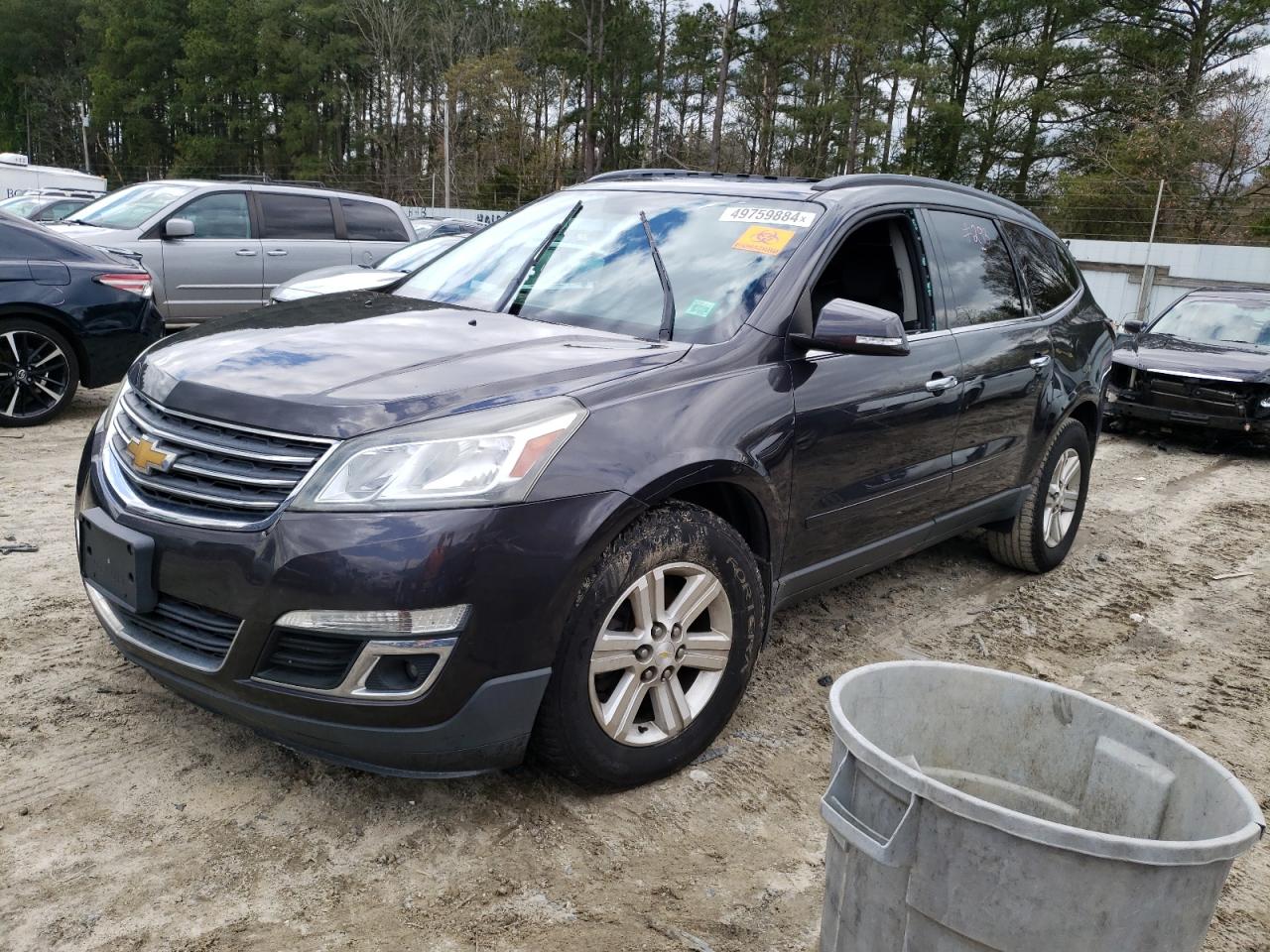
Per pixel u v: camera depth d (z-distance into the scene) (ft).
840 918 6.16
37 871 8.00
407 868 8.40
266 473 8.30
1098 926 5.16
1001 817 5.17
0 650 11.51
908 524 13.25
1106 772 6.52
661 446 9.12
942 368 13.08
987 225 15.40
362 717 8.04
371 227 36.73
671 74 198.08
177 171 237.25
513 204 172.86
